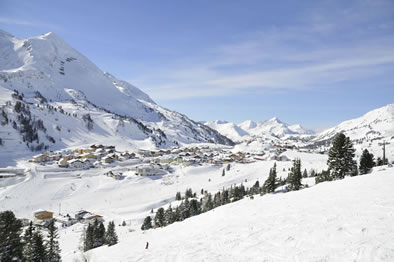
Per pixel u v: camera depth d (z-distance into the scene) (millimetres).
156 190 133125
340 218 20547
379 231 16266
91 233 67062
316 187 41219
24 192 113188
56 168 156875
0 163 158875
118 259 26766
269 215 28500
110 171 154000
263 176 150375
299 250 16844
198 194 127062
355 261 13648
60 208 105000
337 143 58406
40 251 42812
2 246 31344
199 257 19922
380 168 62125
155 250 25266
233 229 26109
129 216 97938
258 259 17234
